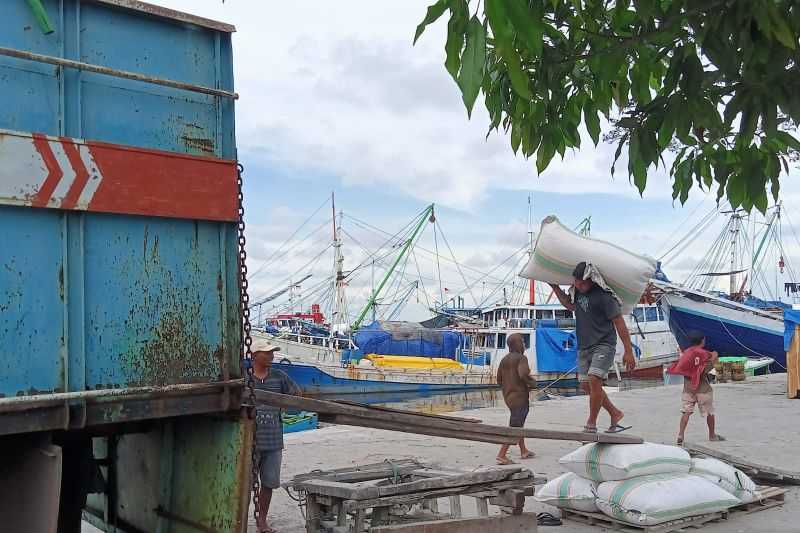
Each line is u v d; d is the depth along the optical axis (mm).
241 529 4152
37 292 3510
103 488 5098
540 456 9898
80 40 3756
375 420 4949
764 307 48219
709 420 10969
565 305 8078
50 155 3568
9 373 3404
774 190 3799
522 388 9492
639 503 6145
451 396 35844
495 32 2205
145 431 4781
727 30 3105
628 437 6578
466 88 2273
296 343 34469
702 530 6320
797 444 10828
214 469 4336
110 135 3822
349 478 6035
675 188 4219
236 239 4262
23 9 3572
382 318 51875
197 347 4078
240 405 4219
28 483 3701
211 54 4262
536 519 5918
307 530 5703
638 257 7508
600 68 3676
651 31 3498
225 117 4281
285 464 9383
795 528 6359
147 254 3918
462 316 47469
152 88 4004
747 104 3227
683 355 10789
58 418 3545
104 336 3736
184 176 4039
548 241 7836
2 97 3471
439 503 7387
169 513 4672
